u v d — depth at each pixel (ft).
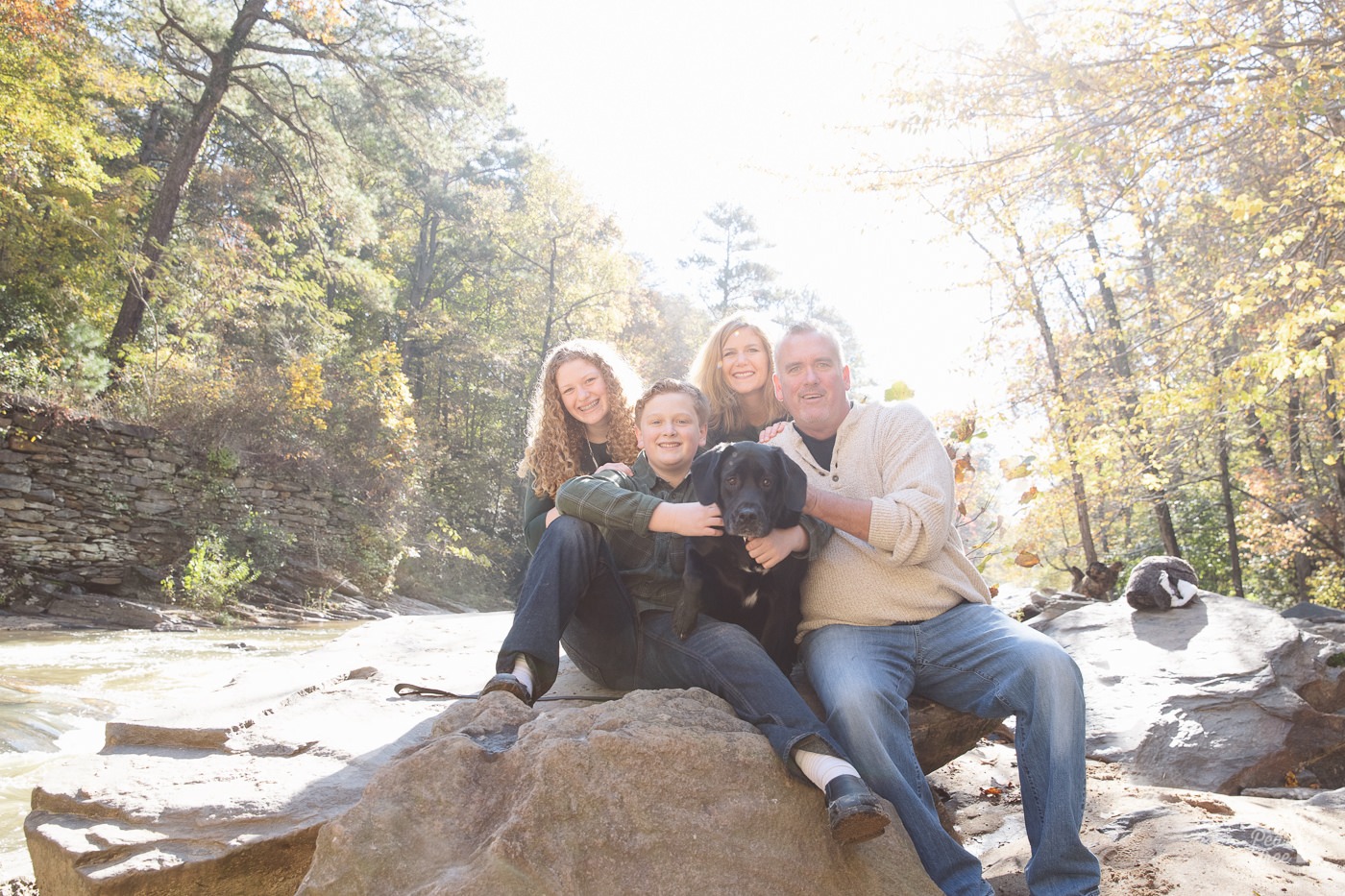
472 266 122.01
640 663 10.27
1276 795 13.50
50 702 20.68
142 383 50.55
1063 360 40.78
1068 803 8.29
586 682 11.64
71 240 59.77
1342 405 32.89
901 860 7.98
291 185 71.72
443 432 100.32
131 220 70.95
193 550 43.62
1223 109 24.18
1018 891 9.30
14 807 13.92
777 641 9.93
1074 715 8.61
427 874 6.79
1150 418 33.50
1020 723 8.92
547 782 7.14
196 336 61.46
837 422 10.85
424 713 10.52
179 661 28.17
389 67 68.08
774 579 9.82
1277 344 25.14
